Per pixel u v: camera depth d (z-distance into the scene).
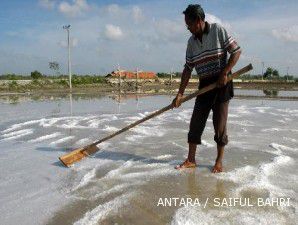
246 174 4.23
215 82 4.12
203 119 4.43
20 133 7.37
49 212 3.24
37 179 4.19
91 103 15.58
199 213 3.13
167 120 9.03
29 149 5.80
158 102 15.98
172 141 6.28
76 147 5.92
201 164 4.71
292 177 4.12
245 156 5.11
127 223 2.99
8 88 32.41
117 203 3.40
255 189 3.72
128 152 5.46
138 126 8.03
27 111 12.10
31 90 29.77
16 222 3.05
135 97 19.89
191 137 4.47
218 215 3.08
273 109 11.86
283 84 36.16
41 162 4.96
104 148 5.72
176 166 4.57
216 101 4.25
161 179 4.11
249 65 3.95
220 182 3.97
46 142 6.37
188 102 15.34
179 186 3.87
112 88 31.78
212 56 4.13
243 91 27.66
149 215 3.14
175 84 37.94
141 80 45.78
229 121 8.80
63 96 21.55
